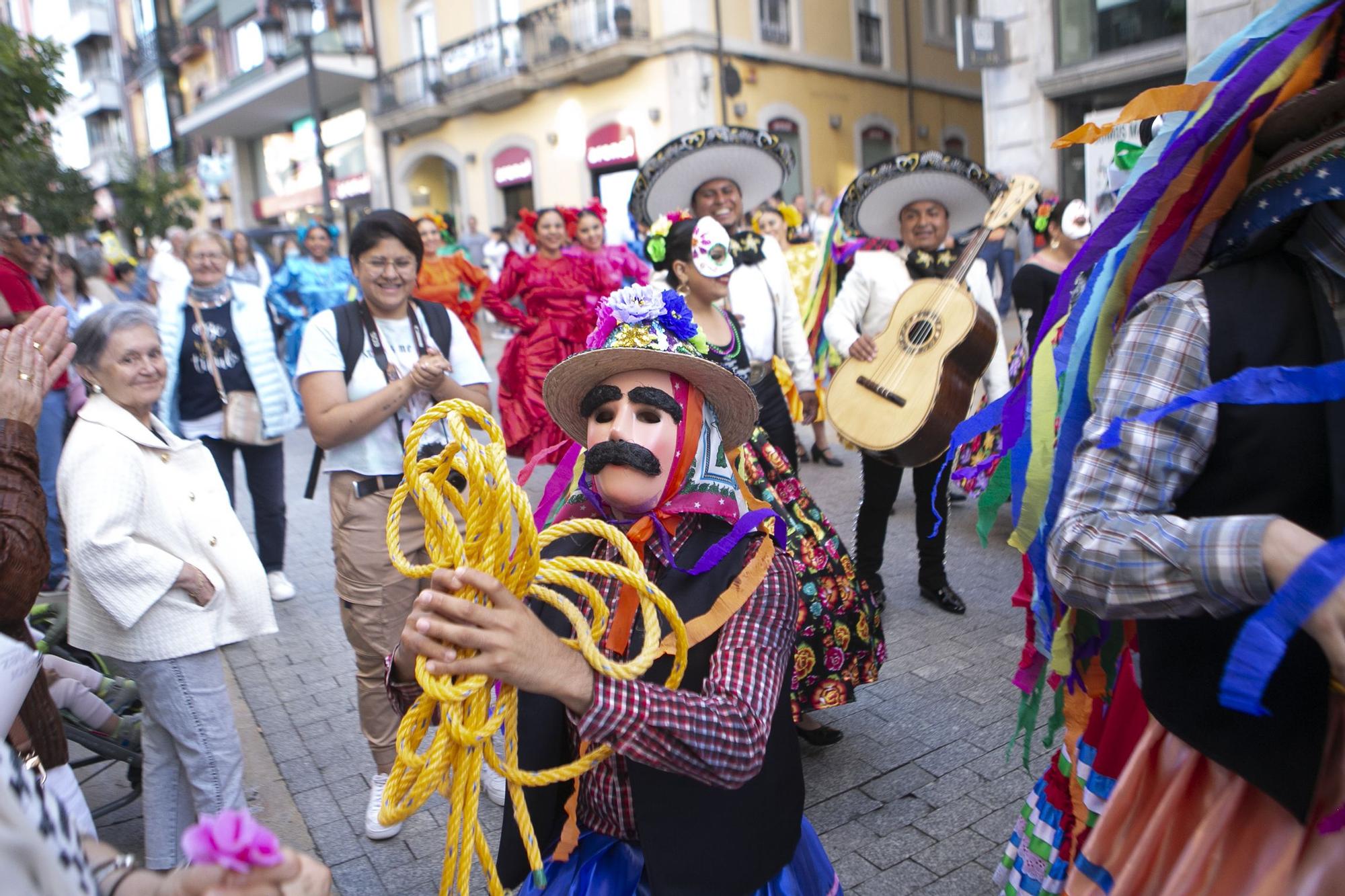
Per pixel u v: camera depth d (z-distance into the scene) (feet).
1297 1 4.48
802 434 26.04
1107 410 4.51
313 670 13.67
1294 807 4.31
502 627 3.90
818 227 41.22
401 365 10.14
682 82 57.06
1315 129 4.26
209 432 15.51
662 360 4.99
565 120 62.95
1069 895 5.05
